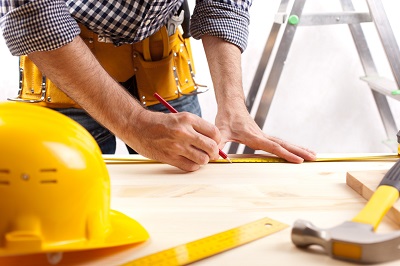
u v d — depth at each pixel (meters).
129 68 1.57
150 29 1.51
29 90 1.58
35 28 1.15
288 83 2.76
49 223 0.70
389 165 1.19
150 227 0.85
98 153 0.76
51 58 1.18
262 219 0.88
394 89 2.29
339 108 2.79
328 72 2.75
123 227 0.81
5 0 1.18
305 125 2.81
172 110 1.23
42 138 0.70
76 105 1.58
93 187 0.73
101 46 1.52
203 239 0.81
